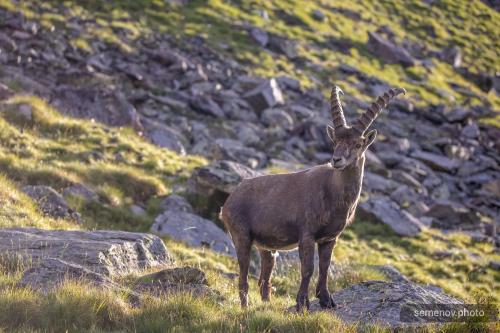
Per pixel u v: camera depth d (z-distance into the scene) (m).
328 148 103.44
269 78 118.06
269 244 34.31
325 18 160.50
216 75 113.44
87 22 114.81
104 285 30.88
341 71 137.12
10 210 51.91
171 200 66.62
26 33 100.94
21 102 78.50
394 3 195.00
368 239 76.44
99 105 86.75
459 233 86.19
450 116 133.62
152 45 115.94
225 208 35.50
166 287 33.75
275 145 98.44
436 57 171.38
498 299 66.88
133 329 27.42
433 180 104.12
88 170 68.06
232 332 27.36
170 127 92.69
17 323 26.34
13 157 65.06
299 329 27.72
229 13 142.50
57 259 32.94
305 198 32.69
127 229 60.25
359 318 29.98
